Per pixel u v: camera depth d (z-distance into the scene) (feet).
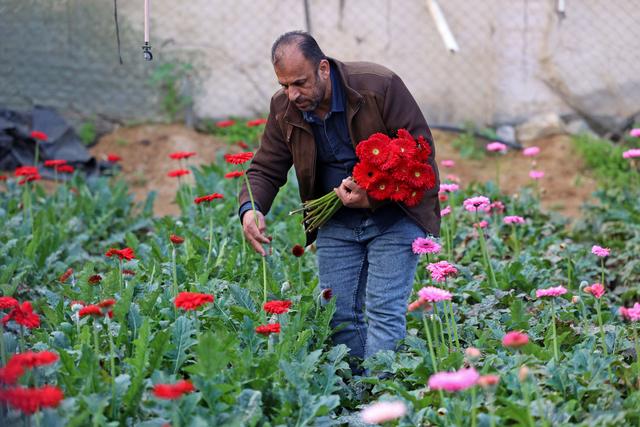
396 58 44.19
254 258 22.74
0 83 42.65
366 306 17.85
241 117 44.60
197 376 13.88
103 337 16.90
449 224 28.55
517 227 29.35
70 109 43.39
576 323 19.75
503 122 44.37
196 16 43.96
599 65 43.50
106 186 34.22
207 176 32.71
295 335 16.66
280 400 14.64
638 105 43.34
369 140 15.80
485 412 14.57
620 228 30.50
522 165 41.55
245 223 17.76
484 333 17.80
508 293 21.26
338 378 15.76
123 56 43.60
